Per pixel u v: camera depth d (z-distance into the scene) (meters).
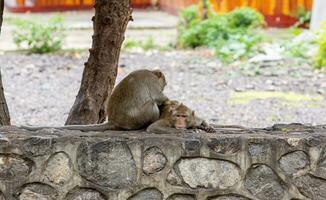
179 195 7.83
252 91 20.98
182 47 29.80
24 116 17.69
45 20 36.75
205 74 23.70
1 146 7.71
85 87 11.03
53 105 19.12
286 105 19.12
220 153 7.80
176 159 7.77
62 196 7.80
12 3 42.59
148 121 8.20
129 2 10.99
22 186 7.78
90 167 7.75
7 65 25.27
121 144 7.73
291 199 7.91
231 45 27.20
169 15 41.97
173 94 20.52
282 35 31.78
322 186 7.90
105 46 10.92
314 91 20.92
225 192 7.86
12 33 31.08
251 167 7.85
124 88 8.23
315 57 24.80
